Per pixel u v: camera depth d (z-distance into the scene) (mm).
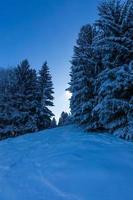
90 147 11891
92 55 21156
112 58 17609
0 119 33062
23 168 9562
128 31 17125
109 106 16250
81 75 21188
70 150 11414
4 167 10180
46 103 37188
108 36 17672
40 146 14641
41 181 7691
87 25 23516
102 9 17984
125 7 17219
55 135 19297
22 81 34219
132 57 17000
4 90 35906
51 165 9148
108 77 16656
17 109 33125
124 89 16031
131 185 6863
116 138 15359
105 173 7750
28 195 6691
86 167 8367
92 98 20516
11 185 7633
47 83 38781
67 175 7820
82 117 20328
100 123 18797
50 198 6367
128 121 15898
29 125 32281
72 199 6199
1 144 18172
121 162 8992
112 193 6383
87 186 6902
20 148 15102
